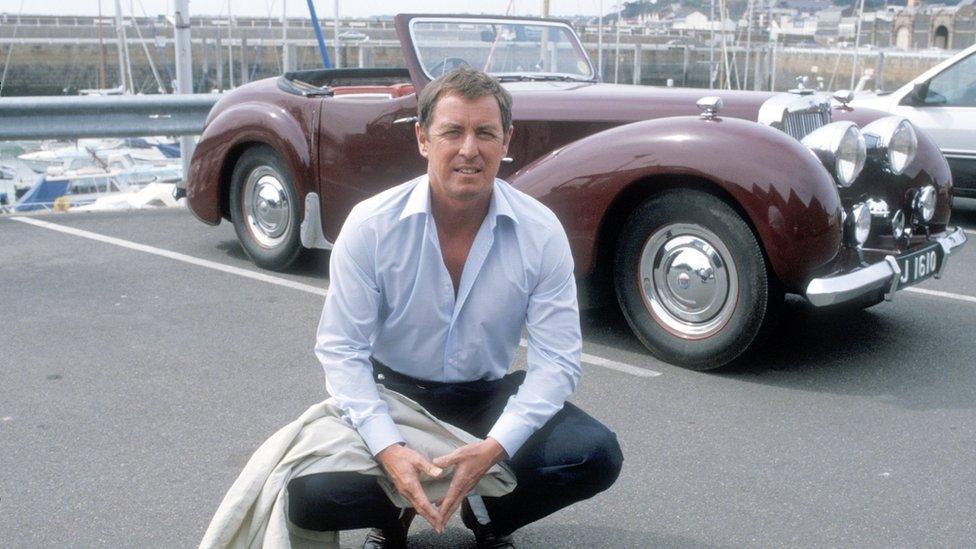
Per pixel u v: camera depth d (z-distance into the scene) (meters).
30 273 5.79
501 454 2.31
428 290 2.40
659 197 4.18
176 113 8.38
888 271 4.15
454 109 2.25
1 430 3.55
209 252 6.40
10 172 17.17
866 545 2.83
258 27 49.81
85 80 43.25
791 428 3.65
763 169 3.91
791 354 4.46
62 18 51.09
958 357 4.45
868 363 4.36
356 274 2.38
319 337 2.42
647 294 4.33
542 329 2.43
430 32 5.30
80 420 3.65
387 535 2.62
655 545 2.82
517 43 5.69
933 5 76.81
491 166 2.29
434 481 2.32
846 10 81.94
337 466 2.25
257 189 5.88
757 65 44.09
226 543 2.19
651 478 3.25
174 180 15.78
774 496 3.12
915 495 3.14
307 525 2.33
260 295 5.38
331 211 5.48
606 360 4.38
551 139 4.89
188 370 4.19
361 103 5.27
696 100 4.75
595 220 4.32
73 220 7.53
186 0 8.47
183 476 3.22
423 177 2.43
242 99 5.91
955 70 7.81
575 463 2.41
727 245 4.04
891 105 8.02
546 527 2.92
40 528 2.88
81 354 4.37
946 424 3.70
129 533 2.86
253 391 3.96
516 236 2.40
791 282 3.93
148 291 5.43
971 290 5.67
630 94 4.93
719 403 3.89
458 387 2.54
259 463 2.23
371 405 2.31
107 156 17.59
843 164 4.27
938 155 4.88
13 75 42.50
